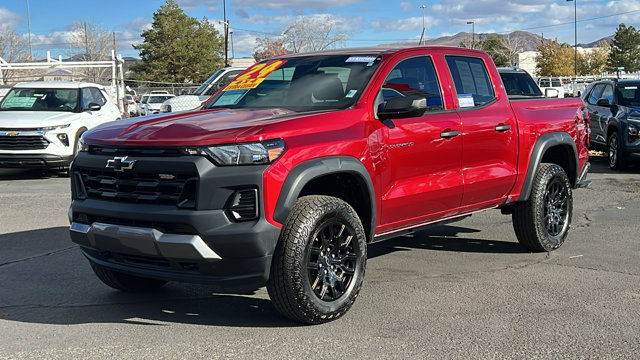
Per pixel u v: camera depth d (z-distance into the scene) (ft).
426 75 18.24
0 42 190.49
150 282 17.58
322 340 13.79
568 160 23.00
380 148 16.01
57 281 18.61
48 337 14.08
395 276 18.93
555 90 47.16
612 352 13.12
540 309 15.81
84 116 43.11
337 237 14.85
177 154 13.62
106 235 14.29
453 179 18.19
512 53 280.10
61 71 80.28
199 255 13.29
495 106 19.89
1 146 39.99
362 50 18.38
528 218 21.20
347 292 14.99
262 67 19.26
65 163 41.16
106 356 12.98
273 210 13.60
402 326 14.64
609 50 338.54
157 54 225.15
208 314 15.64
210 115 15.99
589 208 30.22
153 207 13.74
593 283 18.07
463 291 17.35
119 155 14.32
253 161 13.52
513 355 12.97
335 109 15.96
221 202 13.38
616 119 43.91
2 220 27.43
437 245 23.07
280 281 13.87
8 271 19.65
